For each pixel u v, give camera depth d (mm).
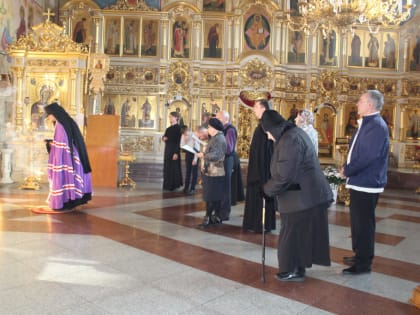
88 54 11742
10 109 11305
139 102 16438
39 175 11156
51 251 4996
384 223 7422
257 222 6180
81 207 7785
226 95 16750
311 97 16875
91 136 10734
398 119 17109
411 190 13062
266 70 16672
